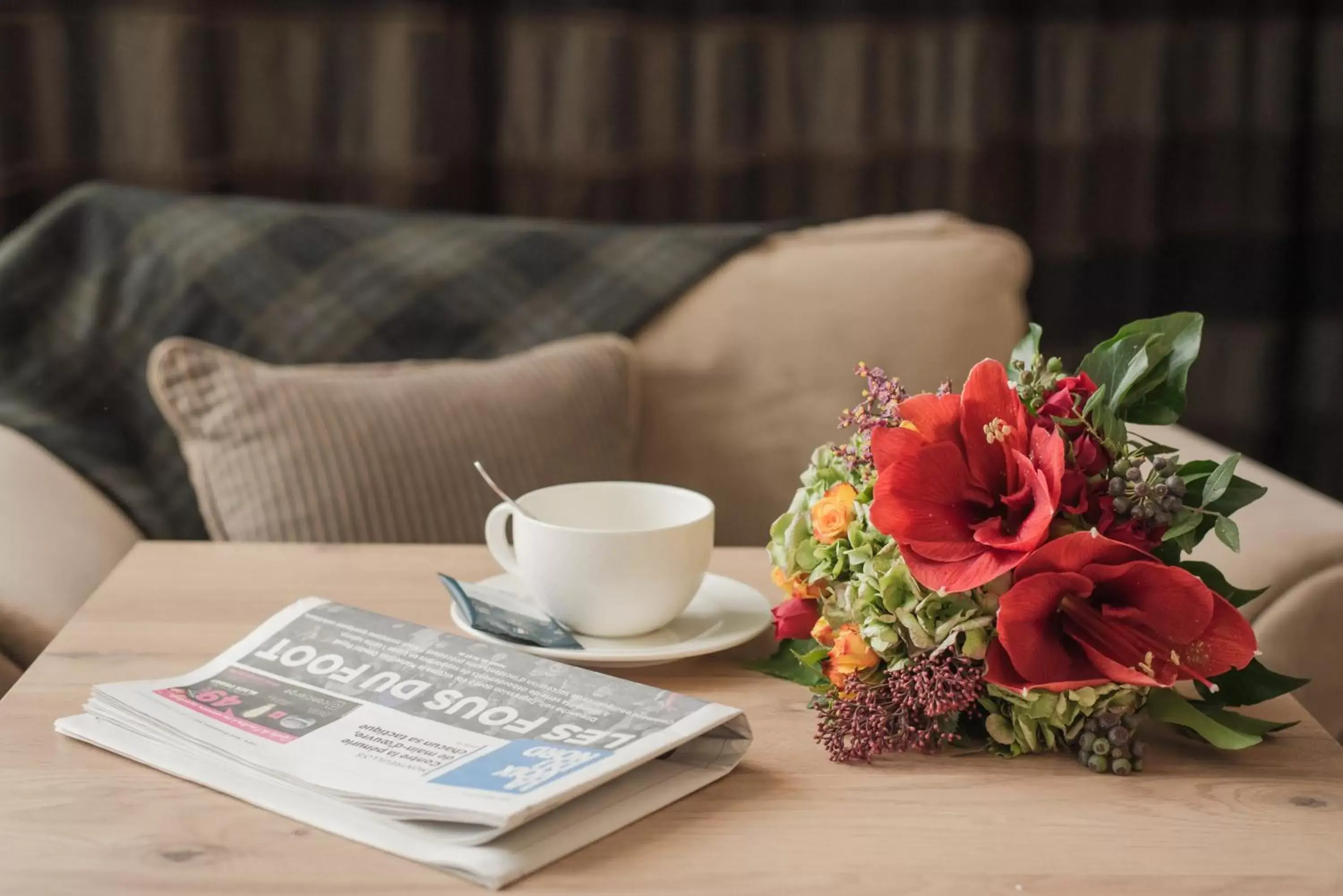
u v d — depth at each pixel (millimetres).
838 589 641
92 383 1401
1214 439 2148
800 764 607
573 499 815
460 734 582
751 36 1896
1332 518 1015
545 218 1894
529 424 1276
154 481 1361
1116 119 2020
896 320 1408
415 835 517
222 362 1238
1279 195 2070
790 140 1934
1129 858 517
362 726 594
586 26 1833
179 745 586
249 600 825
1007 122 1965
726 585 856
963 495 608
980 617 598
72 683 682
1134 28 1990
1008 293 1436
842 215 1949
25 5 1676
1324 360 2129
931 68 1938
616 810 544
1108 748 594
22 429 1299
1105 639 591
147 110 1732
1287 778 599
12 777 574
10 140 1687
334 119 1808
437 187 1838
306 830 527
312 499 1190
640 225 1642
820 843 526
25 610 1004
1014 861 513
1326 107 2059
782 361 1418
